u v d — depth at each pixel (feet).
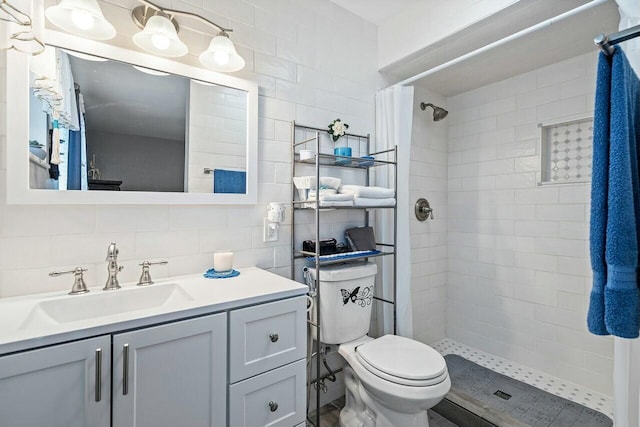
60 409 2.54
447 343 8.46
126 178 4.09
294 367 3.91
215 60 4.59
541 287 6.97
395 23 6.68
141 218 4.24
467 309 8.35
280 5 5.55
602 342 6.12
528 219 7.18
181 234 4.54
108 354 2.73
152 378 2.94
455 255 8.63
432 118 8.41
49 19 3.48
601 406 5.71
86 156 3.84
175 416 3.06
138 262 4.21
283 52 5.57
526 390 6.23
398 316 6.35
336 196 5.15
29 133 3.49
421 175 8.17
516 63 6.75
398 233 6.36
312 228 5.90
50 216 3.67
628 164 2.47
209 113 4.75
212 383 3.28
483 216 8.01
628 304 2.39
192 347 3.16
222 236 4.90
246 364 3.51
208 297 3.50
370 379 4.42
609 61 2.57
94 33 3.79
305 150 5.37
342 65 6.40
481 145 8.07
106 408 2.72
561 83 6.66
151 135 4.29
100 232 3.96
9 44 2.92
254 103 5.13
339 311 5.31
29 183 3.49
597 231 2.55
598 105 2.60
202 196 4.66
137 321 2.86
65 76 3.73
